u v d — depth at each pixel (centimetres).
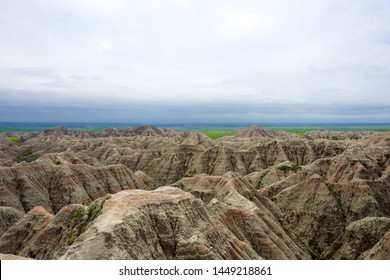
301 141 17900
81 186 12088
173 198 6047
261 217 7856
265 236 7044
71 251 4512
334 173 12775
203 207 6366
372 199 10106
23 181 11550
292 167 13450
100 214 5547
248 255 6003
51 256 6069
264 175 13562
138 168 17400
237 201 8406
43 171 12300
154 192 6222
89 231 4919
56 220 6694
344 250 8219
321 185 10400
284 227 9306
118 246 4656
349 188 10444
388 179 11281
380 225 8075
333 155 16662
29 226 7462
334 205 9931
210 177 10956
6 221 9019
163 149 19350
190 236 5516
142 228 5234
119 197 5884
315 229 9525
